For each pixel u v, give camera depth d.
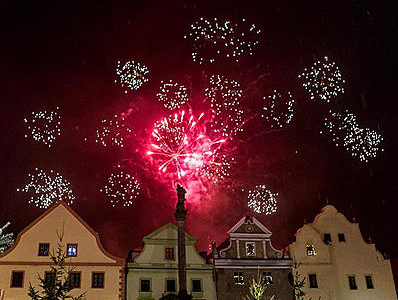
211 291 45.50
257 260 47.09
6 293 41.88
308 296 46.84
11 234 47.00
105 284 43.75
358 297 47.84
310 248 48.91
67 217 45.28
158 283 44.94
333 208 51.41
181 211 43.91
